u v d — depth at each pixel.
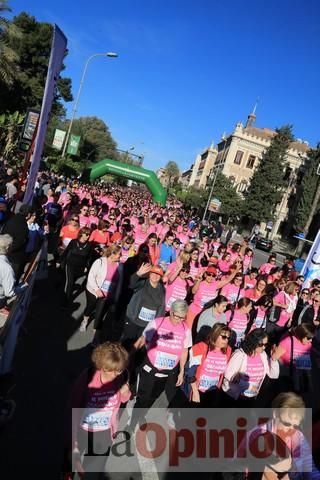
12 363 5.52
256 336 4.50
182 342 4.54
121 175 32.97
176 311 4.44
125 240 9.43
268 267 12.64
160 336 4.47
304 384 5.76
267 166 56.12
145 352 4.59
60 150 41.44
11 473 3.76
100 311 6.66
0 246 4.77
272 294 8.08
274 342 7.55
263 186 55.97
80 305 8.48
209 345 4.59
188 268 7.51
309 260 13.37
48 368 5.68
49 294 8.65
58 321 7.38
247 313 6.56
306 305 9.53
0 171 18.41
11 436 4.23
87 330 7.34
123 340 5.52
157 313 5.48
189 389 4.58
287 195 63.44
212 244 14.72
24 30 48.66
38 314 7.43
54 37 7.49
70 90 63.03
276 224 62.84
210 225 30.39
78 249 7.84
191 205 61.34
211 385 4.58
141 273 5.80
